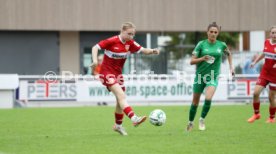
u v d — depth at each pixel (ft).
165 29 292.61
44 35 287.48
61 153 91.76
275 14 304.71
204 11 297.12
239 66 282.36
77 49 291.38
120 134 117.70
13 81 221.46
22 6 280.31
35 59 286.87
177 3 293.43
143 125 139.44
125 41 111.34
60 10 283.18
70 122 149.18
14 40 284.41
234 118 159.43
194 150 94.38
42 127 135.54
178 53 299.99
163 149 95.50
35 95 228.22
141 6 289.53
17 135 118.01
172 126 136.46
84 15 284.82
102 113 181.57
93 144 102.06
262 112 185.98
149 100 233.35
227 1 299.99
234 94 237.86
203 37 321.73
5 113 183.11
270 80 139.64
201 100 236.02
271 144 101.35
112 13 286.87
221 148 96.58
